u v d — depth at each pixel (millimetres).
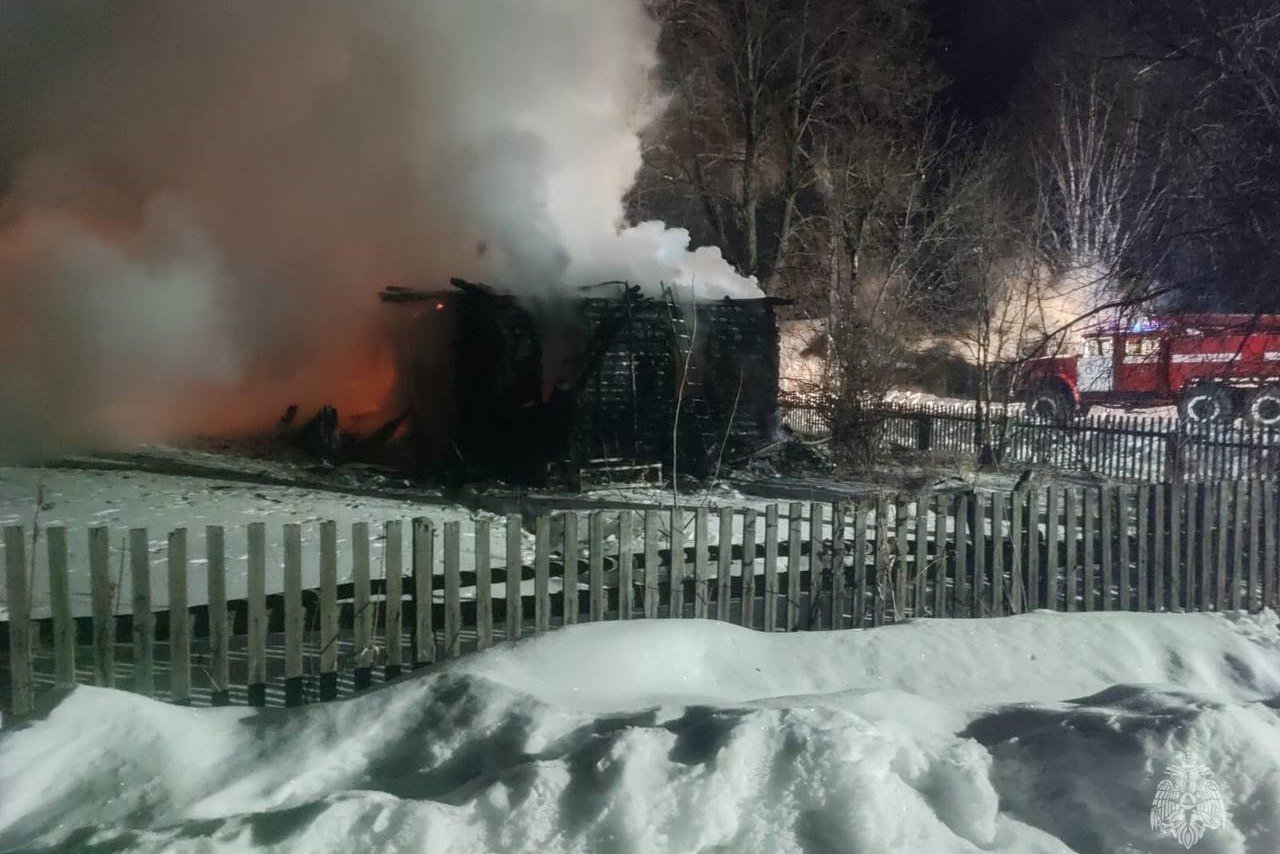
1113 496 7520
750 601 6480
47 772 3902
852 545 7102
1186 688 5230
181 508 10500
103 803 3777
